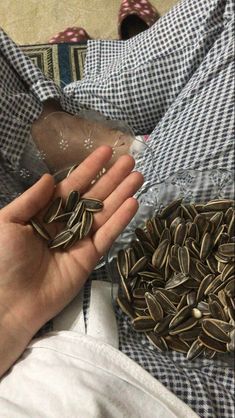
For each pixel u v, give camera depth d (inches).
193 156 15.1
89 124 16.1
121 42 20.5
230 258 11.9
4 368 11.4
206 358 11.8
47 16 26.6
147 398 10.4
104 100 18.0
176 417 10.2
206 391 11.4
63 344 11.2
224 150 14.9
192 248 12.3
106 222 12.9
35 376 10.7
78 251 12.8
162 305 12.1
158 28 17.4
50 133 15.4
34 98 15.4
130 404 10.2
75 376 10.3
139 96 17.5
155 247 13.0
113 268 13.2
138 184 13.2
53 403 10.0
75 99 18.2
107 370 10.6
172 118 16.4
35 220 12.7
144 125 18.5
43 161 15.4
